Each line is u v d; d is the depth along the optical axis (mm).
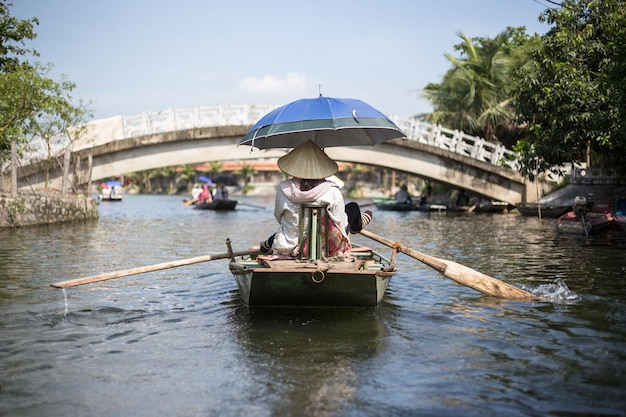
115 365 4676
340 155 27812
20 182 23422
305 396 4027
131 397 4027
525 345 5152
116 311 6457
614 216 15398
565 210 21750
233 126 25719
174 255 11320
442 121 32906
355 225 7344
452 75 32375
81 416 3729
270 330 5641
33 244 12797
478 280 7027
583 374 4434
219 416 3715
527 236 15094
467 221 21578
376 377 4379
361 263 6258
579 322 5918
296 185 6250
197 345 5191
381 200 35688
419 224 20031
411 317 6133
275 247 6410
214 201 31891
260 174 89500
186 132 25469
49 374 4477
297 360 4773
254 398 3992
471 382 4273
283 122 6348
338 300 6199
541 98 15945
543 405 3861
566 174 26719
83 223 19891
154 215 27062
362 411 3773
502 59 31172
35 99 18266
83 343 5266
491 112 29906
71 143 21297
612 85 14352
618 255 10961
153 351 5027
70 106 19531
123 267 9602
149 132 25297
